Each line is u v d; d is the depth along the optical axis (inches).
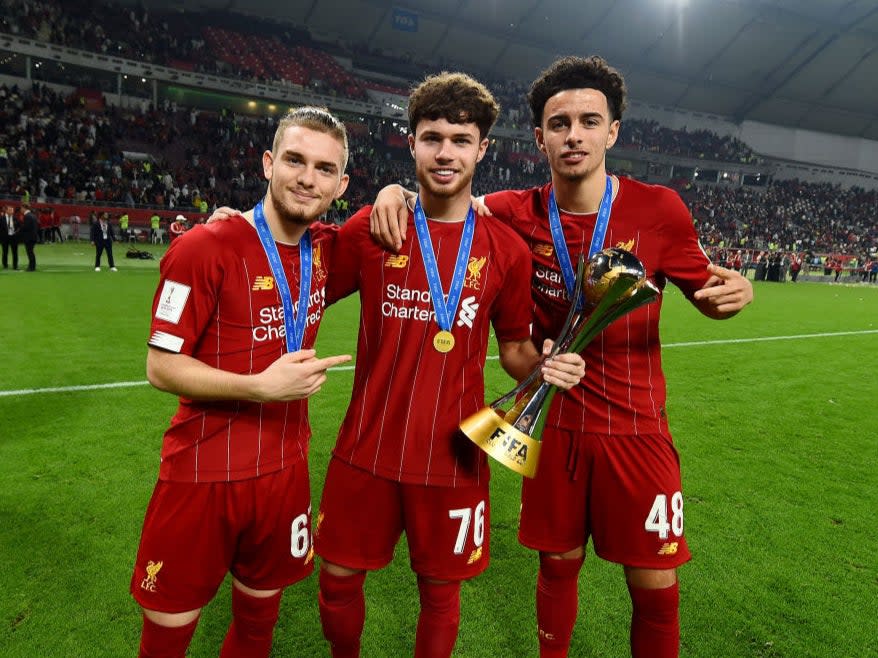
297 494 64.4
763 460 156.3
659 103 1557.6
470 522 67.2
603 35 1364.4
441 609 68.0
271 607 66.8
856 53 1359.5
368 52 1316.4
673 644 71.1
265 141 1054.4
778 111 1546.5
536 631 87.0
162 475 61.2
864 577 103.2
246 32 1195.3
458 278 65.4
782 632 88.3
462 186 63.4
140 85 1011.9
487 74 1440.7
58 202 752.3
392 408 65.4
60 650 78.3
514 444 61.7
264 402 58.5
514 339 71.9
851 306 541.3
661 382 74.5
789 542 114.4
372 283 66.7
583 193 70.7
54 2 972.6
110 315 300.8
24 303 322.7
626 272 59.1
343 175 62.9
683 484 139.9
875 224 1486.2
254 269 60.3
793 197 1519.4
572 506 72.6
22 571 94.0
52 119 850.8
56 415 161.0
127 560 98.0
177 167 933.2
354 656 72.5
